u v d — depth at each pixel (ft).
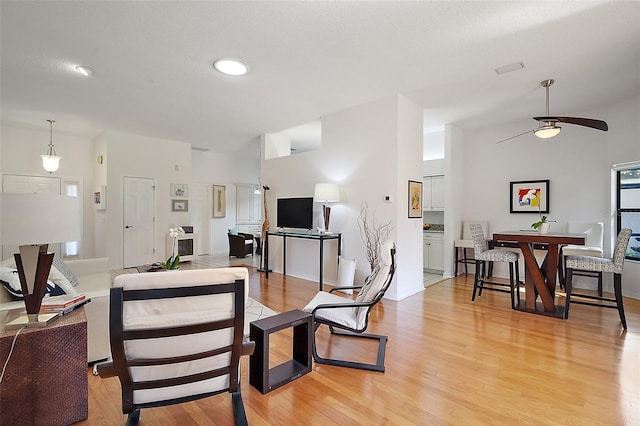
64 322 5.75
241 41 9.12
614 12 7.63
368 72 11.16
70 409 5.64
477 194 18.95
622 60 10.13
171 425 5.63
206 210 28.14
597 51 9.55
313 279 17.34
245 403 6.29
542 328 10.21
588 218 15.34
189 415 5.91
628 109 13.78
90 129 19.27
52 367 5.51
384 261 8.03
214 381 5.30
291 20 8.09
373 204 14.33
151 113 16.03
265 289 15.24
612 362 7.91
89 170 21.50
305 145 25.39
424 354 8.39
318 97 13.75
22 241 5.02
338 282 14.26
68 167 20.63
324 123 16.53
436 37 8.85
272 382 6.82
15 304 6.89
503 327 10.34
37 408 5.39
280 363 7.82
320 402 6.31
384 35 8.77
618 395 6.51
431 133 20.27
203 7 7.57
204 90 12.92
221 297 4.92
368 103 14.46
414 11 7.69
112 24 8.27
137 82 12.06
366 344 9.04
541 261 15.34
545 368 7.63
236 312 4.95
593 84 12.10
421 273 15.15
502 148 18.01
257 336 6.77
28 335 5.34
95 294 7.80
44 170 19.69
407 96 13.61
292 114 16.29
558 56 9.88
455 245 18.35
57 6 7.50
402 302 13.17
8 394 5.19
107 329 7.77
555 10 7.60
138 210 21.04
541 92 12.99
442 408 6.11
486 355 8.32
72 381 5.68
